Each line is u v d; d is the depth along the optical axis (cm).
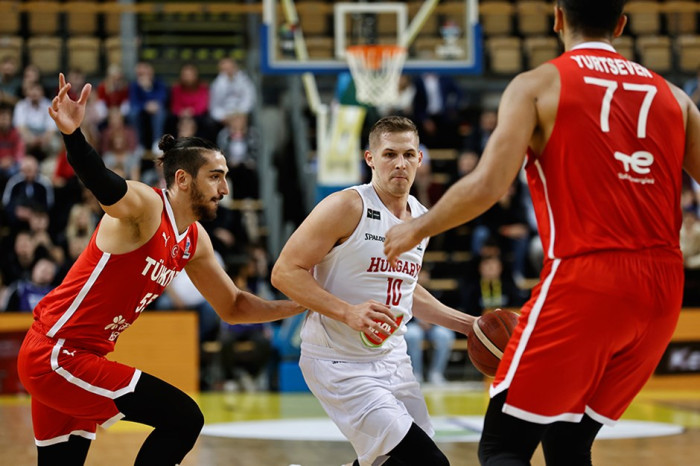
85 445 881
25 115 2838
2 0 3041
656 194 649
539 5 3288
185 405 823
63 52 3419
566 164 642
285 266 821
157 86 3005
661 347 664
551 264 647
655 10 3288
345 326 841
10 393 2300
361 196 844
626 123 648
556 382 633
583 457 691
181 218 859
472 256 2698
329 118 2761
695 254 2605
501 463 637
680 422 1852
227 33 3812
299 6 2845
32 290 2350
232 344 2391
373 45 2256
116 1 3534
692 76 3491
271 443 1533
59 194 2684
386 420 807
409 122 855
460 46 2305
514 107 643
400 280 857
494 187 626
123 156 2798
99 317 833
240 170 2922
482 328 830
